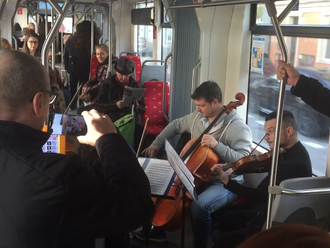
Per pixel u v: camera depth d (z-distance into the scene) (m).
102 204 1.11
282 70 1.57
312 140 2.80
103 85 4.00
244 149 2.88
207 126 3.10
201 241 2.69
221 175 2.51
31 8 6.33
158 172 2.29
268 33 3.10
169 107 4.17
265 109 3.29
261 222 2.36
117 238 1.80
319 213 1.90
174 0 2.71
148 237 2.75
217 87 3.00
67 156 1.09
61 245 1.07
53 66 2.20
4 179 1.06
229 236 2.43
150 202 1.23
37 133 1.12
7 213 1.05
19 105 1.11
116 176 1.18
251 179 3.30
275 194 1.61
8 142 1.09
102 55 4.80
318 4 2.56
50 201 1.03
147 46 6.10
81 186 1.06
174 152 2.09
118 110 3.68
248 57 3.46
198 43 3.92
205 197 2.70
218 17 3.46
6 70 1.10
